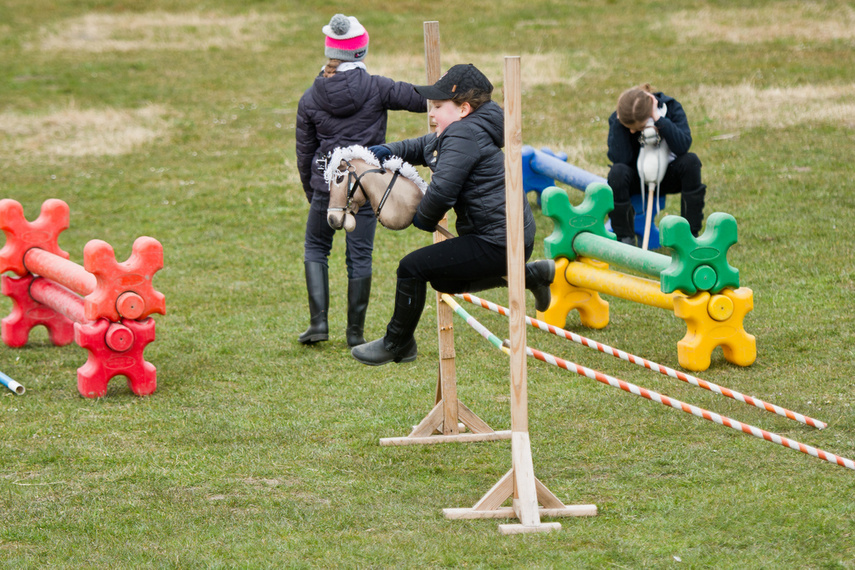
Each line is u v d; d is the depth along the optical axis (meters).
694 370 17.69
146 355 19.66
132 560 11.12
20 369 19.17
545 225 28.84
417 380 17.92
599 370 18.08
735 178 31.22
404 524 12.06
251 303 23.17
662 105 23.61
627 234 24.30
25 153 40.56
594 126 40.31
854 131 35.91
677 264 17.58
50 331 20.91
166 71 57.59
